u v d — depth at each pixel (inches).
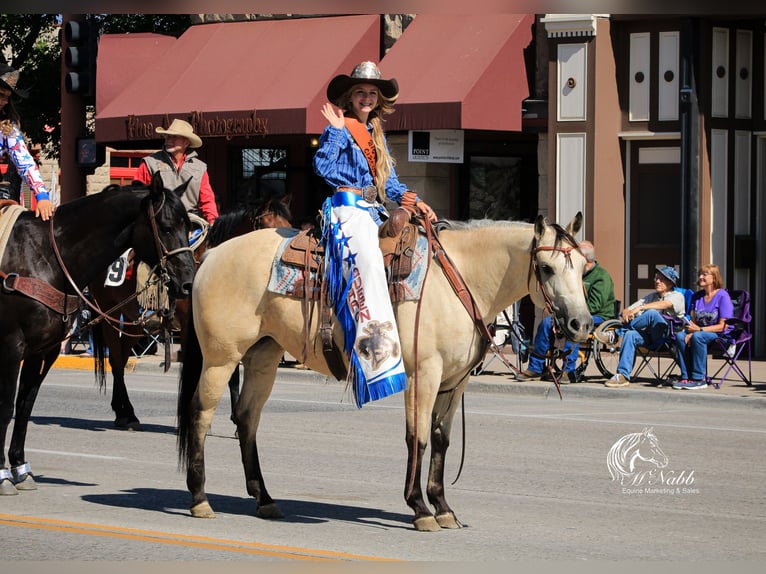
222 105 1134.4
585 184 1042.1
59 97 1576.0
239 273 421.4
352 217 407.5
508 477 519.5
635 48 1027.9
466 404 784.3
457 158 1082.1
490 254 405.1
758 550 389.7
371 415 716.7
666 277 864.9
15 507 439.8
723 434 649.0
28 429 650.2
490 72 1036.5
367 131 417.4
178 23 1518.2
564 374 856.9
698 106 986.1
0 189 487.5
